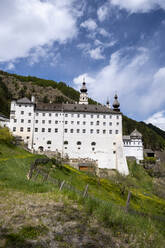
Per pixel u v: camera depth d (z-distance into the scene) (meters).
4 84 197.00
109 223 10.08
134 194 47.56
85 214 11.11
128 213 13.32
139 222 11.66
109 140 75.81
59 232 8.28
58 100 196.38
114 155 74.56
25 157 44.66
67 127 75.25
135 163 82.50
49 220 9.54
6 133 59.47
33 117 74.06
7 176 21.45
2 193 14.15
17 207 11.12
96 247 7.35
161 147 168.12
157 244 8.98
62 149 72.94
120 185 50.59
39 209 11.12
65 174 43.41
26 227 8.35
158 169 85.44
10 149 51.97
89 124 76.50
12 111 74.00
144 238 9.17
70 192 15.77
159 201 47.41
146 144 160.88
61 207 11.91
